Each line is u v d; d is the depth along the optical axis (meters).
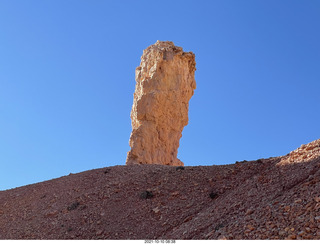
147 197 25.36
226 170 26.38
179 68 48.88
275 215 15.22
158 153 46.00
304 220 14.05
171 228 20.62
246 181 22.61
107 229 22.62
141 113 46.72
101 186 29.00
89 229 23.16
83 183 30.66
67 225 24.31
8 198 32.06
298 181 18.42
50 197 29.58
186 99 49.25
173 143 48.03
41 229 24.61
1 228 26.41
